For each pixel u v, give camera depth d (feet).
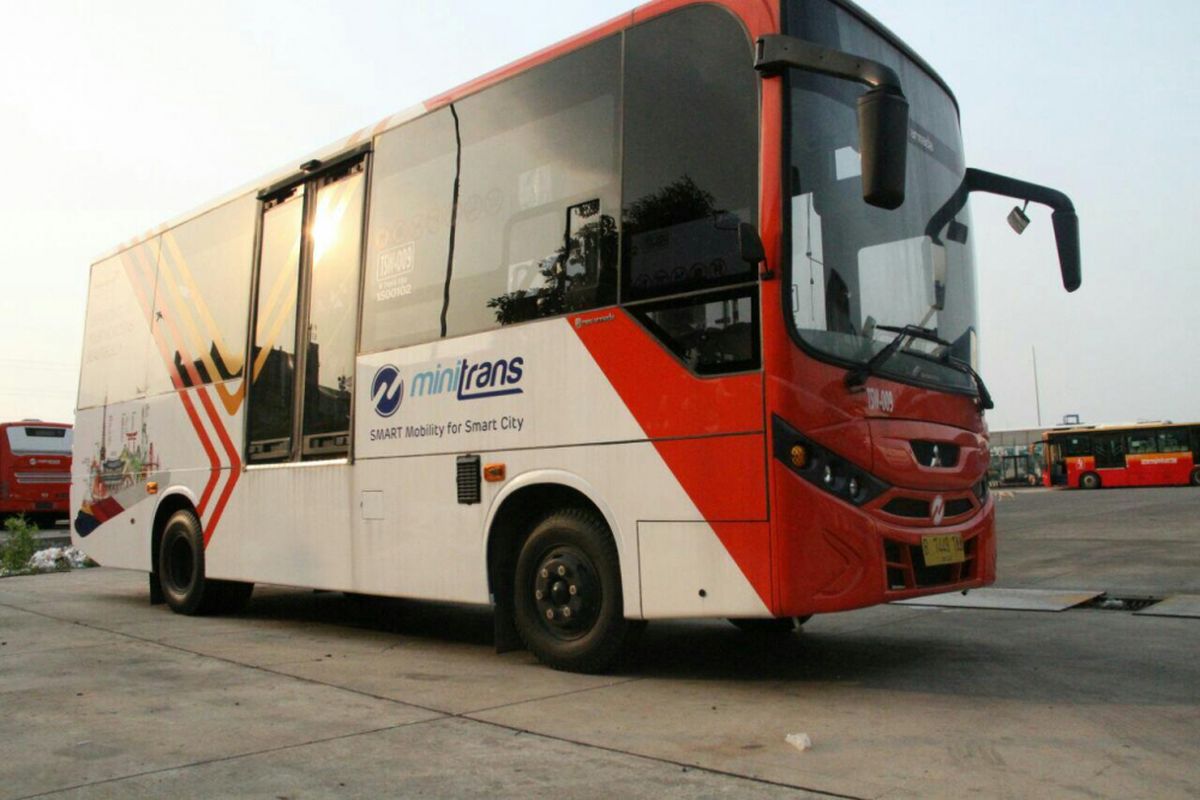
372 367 22.88
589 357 18.04
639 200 17.75
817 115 16.67
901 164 14.12
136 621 27.76
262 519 25.99
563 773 11.84
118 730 14.35
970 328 20.11
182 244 31.22
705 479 16.08
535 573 19.06
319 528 23.95
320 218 25.62
